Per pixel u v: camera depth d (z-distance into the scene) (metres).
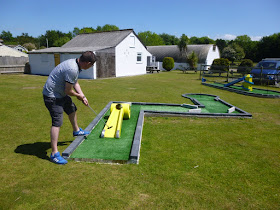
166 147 3.84
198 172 3.01
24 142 3.87
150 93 9.76
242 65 25.06
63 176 2.76
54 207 2.21
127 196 2.41
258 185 2.75
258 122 5.61
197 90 11.24
